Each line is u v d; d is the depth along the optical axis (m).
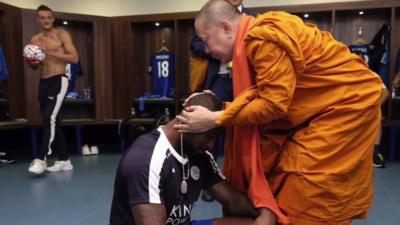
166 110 4.72
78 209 2.53
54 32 3.77
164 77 5.18
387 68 4.38
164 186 1.06
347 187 1.17
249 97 1.09
